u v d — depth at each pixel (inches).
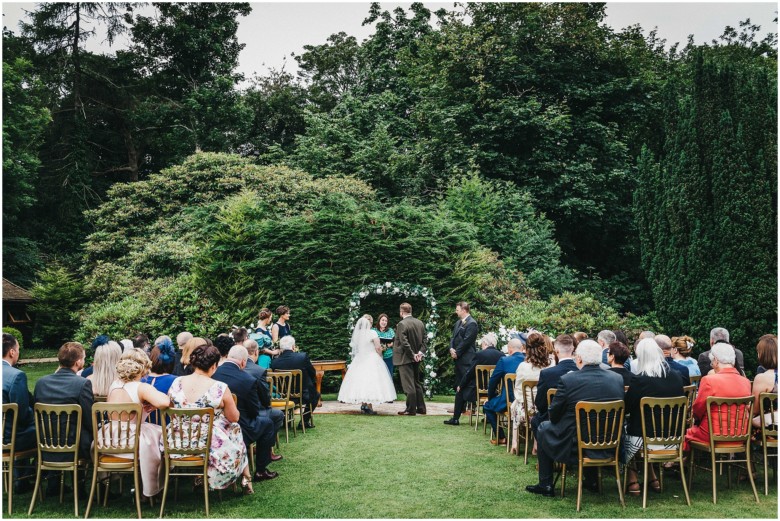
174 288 504.4
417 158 890.7
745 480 246.1
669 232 609.3
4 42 1004.6
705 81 579.2
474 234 575.8
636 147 932.6
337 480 242.2
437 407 446.3
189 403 208.7
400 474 250.5
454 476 247.9
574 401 215.6
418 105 917.2
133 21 1133.7
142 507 212.7
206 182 792.3
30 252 991.0
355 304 513.7
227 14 1205.1
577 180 796.6
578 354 224.1
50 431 205.8
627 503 215.9
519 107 807.7
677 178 589.3
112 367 240.8
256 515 202.5
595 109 842.2
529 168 818.2
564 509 208.7
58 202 1050.1
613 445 211.9
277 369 336.8
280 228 517.7
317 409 422.3
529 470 257.1
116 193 807.1
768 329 542.6
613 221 847.1
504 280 601.3
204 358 212.4
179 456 209.0
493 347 350.3
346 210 546.9
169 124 1140.5
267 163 1144.8
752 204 547.5
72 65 1086.4
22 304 925.8
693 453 233.5
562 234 863.1
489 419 311.7
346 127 987.3
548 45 852.0
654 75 903.1
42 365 719.7
